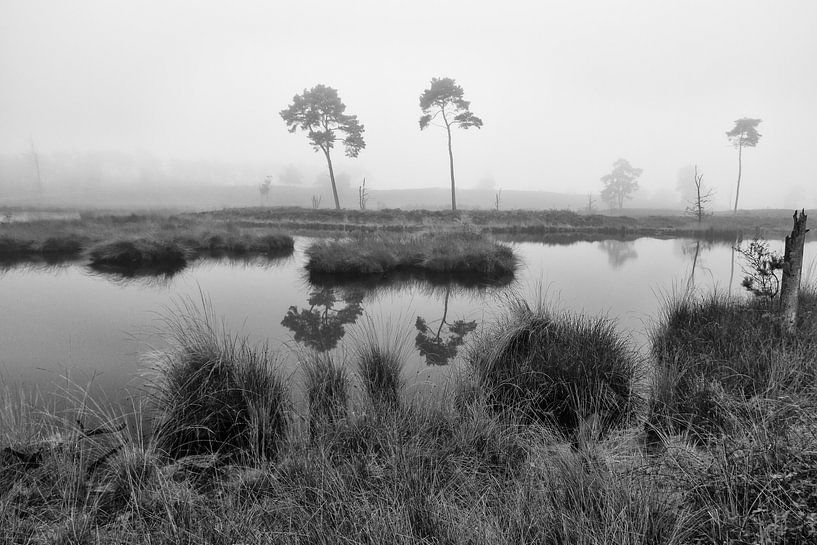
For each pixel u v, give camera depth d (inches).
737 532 82.6
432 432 147.0
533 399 176.4
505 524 95.3
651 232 1336.1
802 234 209.5
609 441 141.8
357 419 153.0
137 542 96.3
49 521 104.0
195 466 137.5
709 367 186.9
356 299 400.8
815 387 139.0
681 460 114.6
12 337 271.3
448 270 547.8
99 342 262.4
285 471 126.5
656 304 375.2
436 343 270.7
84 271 534.9
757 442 103.9
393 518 94.8
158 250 631.8
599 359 195.8
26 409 169.9
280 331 293.7
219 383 171.2
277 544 94.0
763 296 268.8
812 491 83.7
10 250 666.2
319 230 1244.5
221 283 469.1
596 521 88.3
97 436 147.7
